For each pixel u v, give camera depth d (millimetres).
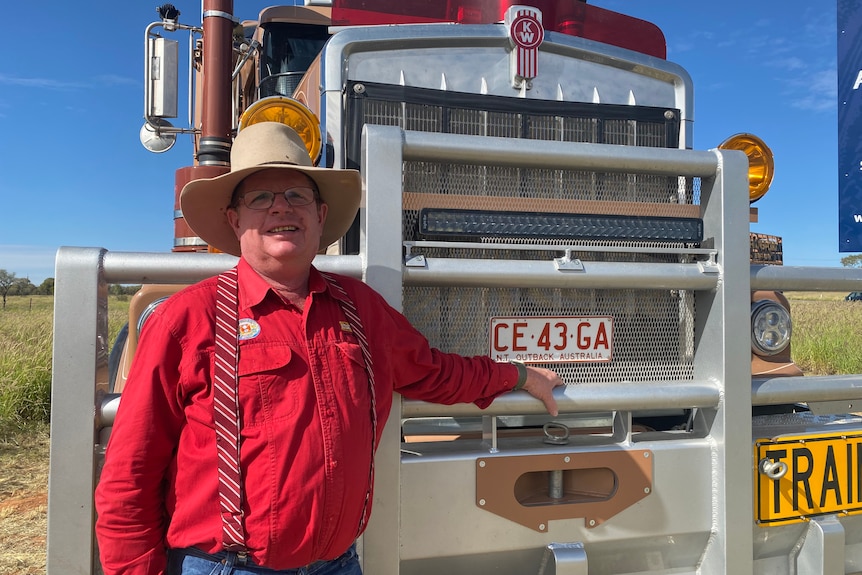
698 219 2367
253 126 1798
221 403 1525
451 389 1982
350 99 2438
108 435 1905
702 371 2354
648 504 2211
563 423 2521
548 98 2799
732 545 2240
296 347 1607
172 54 3227
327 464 1557
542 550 2152
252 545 1523
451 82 2730
